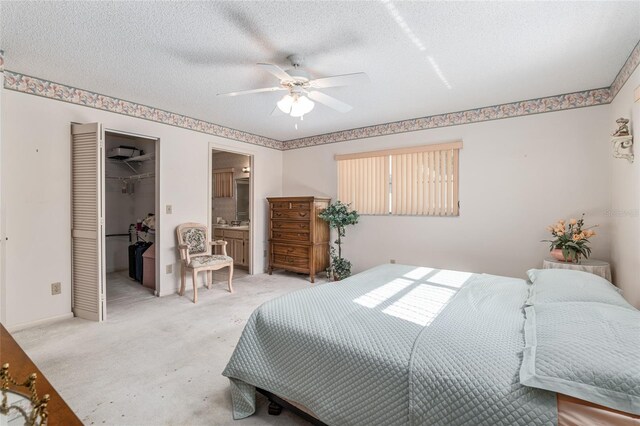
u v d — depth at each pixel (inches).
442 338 53.4
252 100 140.2
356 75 88.8
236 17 78.0
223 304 143.8
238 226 244.4
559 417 37.8
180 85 123.1
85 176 123.8
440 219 161.0
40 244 119.0
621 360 39.3
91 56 99.2
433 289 85.4
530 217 138.7
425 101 140.5
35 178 117.5
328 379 56.4
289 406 65.9
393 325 60.3
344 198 195.9
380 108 150.4
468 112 152.4
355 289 85.5
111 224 228.7
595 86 122.6
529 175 138.6
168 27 82.6
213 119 171.3
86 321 122.0
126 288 173.0
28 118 115.4
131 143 237.9
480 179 149.9
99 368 86.7
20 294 114.4
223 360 91.9
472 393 42.4
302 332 62.3
